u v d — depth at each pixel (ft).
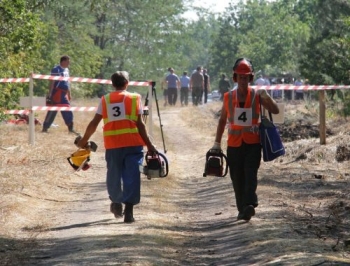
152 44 372.38
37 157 113.39
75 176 102.47
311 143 122.11
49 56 237.45
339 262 54.60
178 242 66.13
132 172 73.36
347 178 98.94
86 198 88.48
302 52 220.64
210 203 85.61
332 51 203.92
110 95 74.13
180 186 98.22
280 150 72.84
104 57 351.67
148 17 358.23
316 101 209.05
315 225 71.26
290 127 162.40
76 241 65.77
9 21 131.95
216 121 209.26
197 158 128.98
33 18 134.31
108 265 56.80
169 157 127.75
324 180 97.66
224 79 319.27
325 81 202.39
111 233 68.54
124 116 73.67
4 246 65.05
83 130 161.07
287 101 257.75
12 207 79.05
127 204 73.46
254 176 73.26
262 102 73.36
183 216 78.43
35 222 75.00
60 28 270.67
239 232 68.95
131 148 73.72
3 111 134.00
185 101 304.09
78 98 274.36
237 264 58.29
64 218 76.84
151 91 138.72
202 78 287.07
